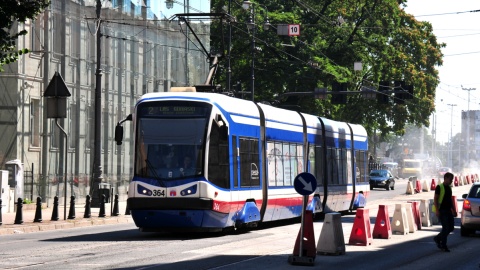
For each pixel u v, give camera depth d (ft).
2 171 122.11
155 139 82.79
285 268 59.47
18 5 85.05
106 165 169.89
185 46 206.28
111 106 171.73
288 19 235.20
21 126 142.51
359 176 136.15
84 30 161.27
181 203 81.00
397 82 182.50
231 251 70.44
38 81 147.33
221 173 84.43
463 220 92.84
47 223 101.71
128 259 62.69
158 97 84.23
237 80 239.30
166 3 195.72
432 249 77.46
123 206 151.12
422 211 108.58
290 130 105.70
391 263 64.80
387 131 292.81
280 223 110.01
